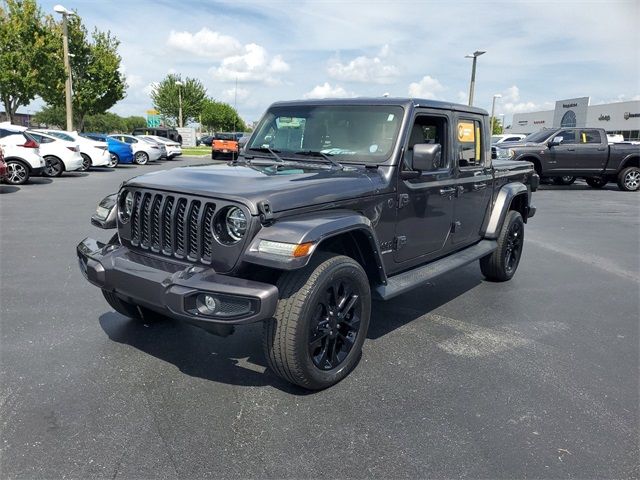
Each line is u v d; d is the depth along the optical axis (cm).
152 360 384
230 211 313
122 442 284
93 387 342
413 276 437
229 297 297
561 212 1245
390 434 300
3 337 416
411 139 429
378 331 461
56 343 407
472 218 542
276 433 297
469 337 453
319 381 337
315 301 318
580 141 1670
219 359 389
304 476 262
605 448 292
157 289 314
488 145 559
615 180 1803
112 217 387
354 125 430
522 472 269
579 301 566
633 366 403
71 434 289
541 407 336
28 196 1234
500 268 609
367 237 358
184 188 333
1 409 312
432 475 265
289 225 309
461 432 304
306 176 365
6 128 1470
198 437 291
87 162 2052
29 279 571
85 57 3466
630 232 999
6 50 2998
